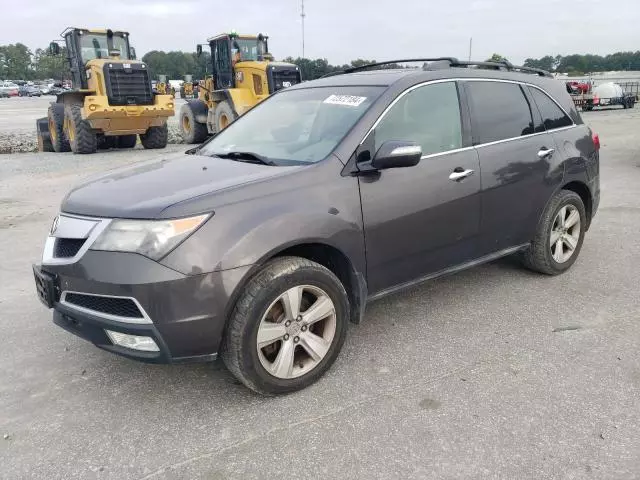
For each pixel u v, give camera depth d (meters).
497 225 4.30
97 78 15.34
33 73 133.62
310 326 3.29
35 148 18.05
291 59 19.48
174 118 29.39
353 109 3.72
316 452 2.74
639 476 2.52
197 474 2.62
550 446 2.73
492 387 3.26
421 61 4.38
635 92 38.53
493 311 4.30
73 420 3.05
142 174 3.57
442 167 3.84
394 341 3.86
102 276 2.86
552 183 4.66
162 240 2.82
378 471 2.60
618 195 8.23
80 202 3.20
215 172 3.43
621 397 3.12
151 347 2.92
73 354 3.79
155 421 3.04
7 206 8.37
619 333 3.89
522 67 4.85
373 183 3.49
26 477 2.62
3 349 3.86
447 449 2.73
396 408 3.08
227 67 17.14
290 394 3.25
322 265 3.41
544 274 5.01
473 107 4.18
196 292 2.85
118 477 2.61
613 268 5.16
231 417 3.05
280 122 4.13
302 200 3.20
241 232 2.95
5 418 3.08
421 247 3.80
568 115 4.98
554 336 3.88
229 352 3.04
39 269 3.25
